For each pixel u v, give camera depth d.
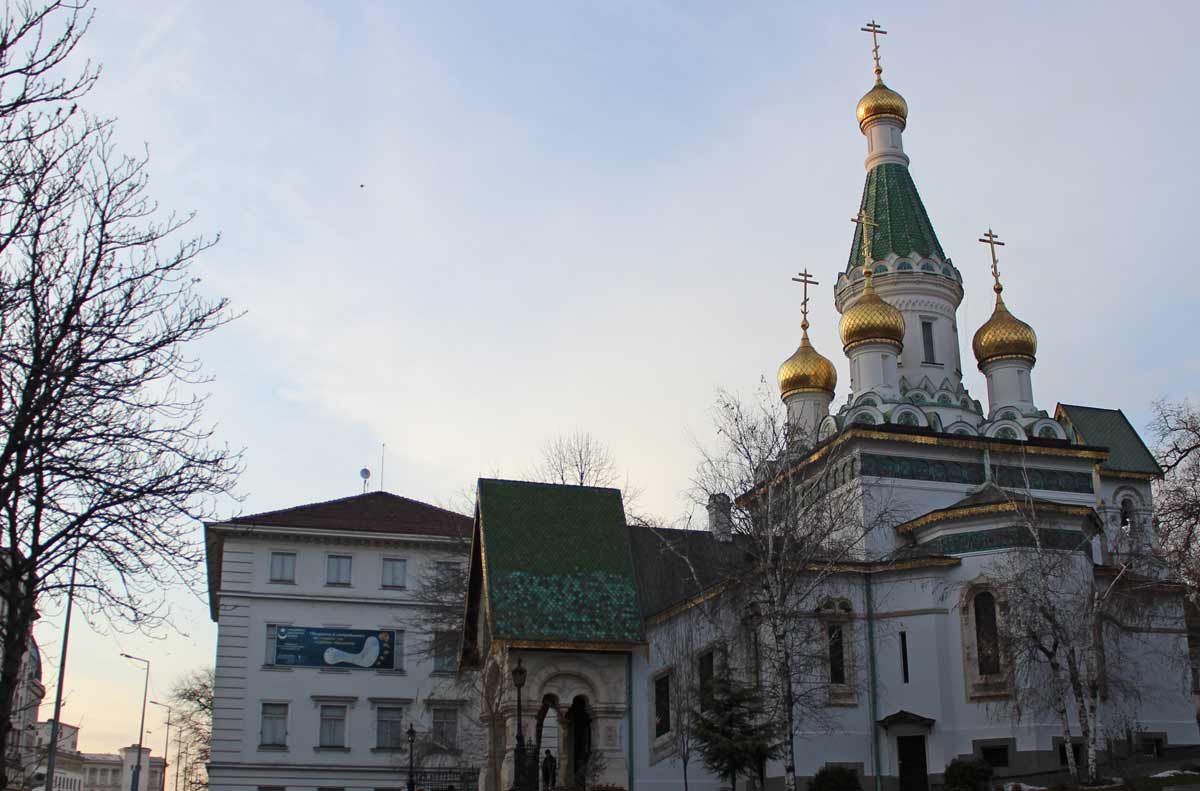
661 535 48.53
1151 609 45.34
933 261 57.62
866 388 53.56
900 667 41.91
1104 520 54.16
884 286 57.38
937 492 49.16
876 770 40.84
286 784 64.50
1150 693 45.25
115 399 21.91
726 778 36.16
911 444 49.31
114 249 23.48
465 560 65.56
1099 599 39.91
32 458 21.28
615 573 45.94
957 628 41.66
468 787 62.72
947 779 38.16
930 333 57.19
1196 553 36.59
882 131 61.47
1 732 21.22
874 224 59.16
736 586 39.38
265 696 65.56
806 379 57.12
